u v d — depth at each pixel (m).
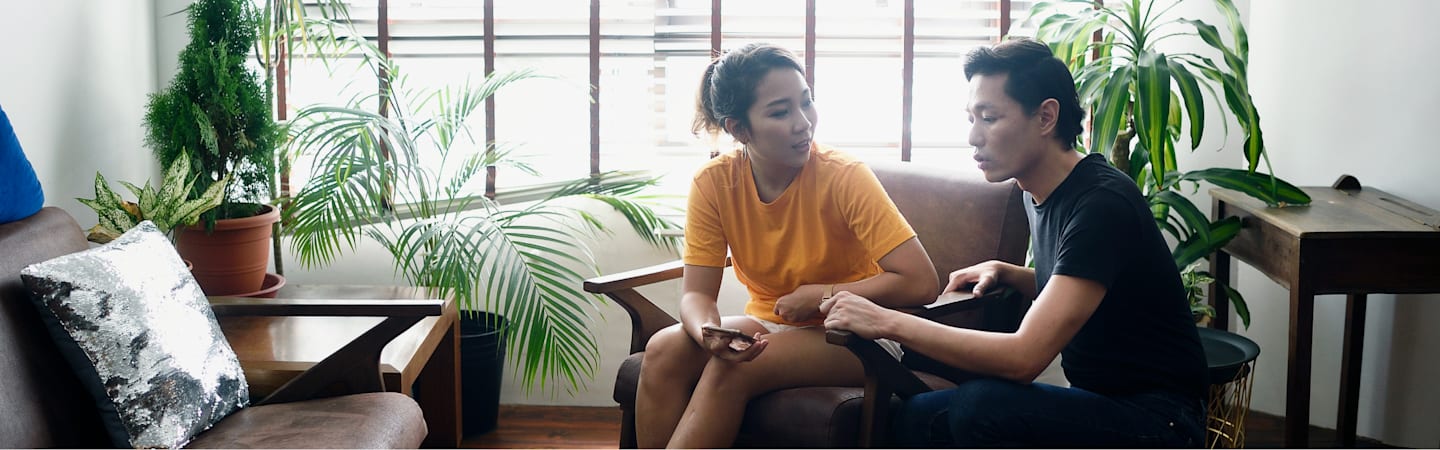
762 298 2.02
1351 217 2.21
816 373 1.81
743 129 1.83
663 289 2.88
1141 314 1.66
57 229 1.87
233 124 2.45
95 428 1.77
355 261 2.88
